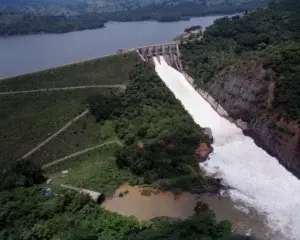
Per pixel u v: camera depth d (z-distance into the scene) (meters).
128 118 124.06
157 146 107.50
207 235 77.19
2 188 95.44
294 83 113.75
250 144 119.19
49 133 118.31
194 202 93.69
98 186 98.94
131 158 104.94
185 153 108.56
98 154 112.56
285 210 88.81
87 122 124.38
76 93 137.12
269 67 124.94
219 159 111.19
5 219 82.88
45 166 108.44
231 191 96.75
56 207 86.88
